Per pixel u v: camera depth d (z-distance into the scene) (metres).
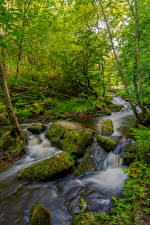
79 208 2.67
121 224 1.78
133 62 6.15
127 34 6.73
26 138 5.54
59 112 10.39
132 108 6.73
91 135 5.34
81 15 9.62
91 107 12.12
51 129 5.98
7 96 4.66
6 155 4.35
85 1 8.57
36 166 3.61
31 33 8.02
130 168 3.03
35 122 8.34
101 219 2.03
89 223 1.95
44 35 9.16
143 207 1.97
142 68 3.39
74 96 13.70
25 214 2.60
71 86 13.37
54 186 3.38
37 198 3.02
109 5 7.45
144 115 6.71
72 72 10.97
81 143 4.68
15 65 11.04
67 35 10.47
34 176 3.46
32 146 5.41
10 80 9.85
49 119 9.14
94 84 12.48
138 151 3.82
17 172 3.89
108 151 4.57
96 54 9.74
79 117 10.01
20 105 9.66
